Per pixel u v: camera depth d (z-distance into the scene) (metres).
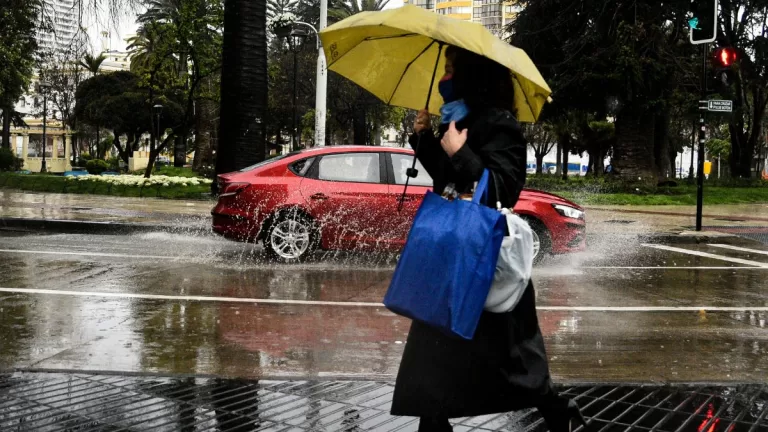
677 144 56.09
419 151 2.97
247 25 16.03
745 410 3.90
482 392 2.59
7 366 4.64
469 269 2.40
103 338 5.51
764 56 32.25
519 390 2.60
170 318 6.31
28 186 26.45
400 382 2.69
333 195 9.77
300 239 9.84
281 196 9.75
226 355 5.12
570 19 28.83
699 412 3.86
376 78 3.27
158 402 3.81
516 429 3.54
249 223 9.75
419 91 3.28
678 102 28.81
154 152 28.53
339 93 49.09
